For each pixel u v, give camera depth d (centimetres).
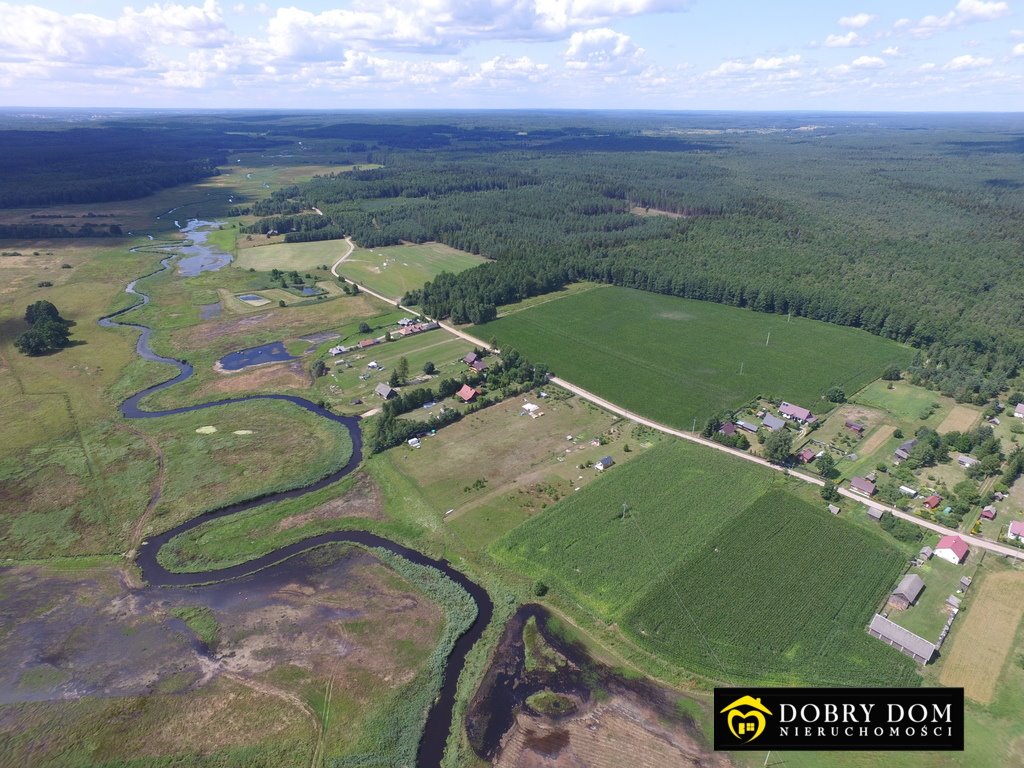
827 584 8300
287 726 6531
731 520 9531
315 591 8344
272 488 10444
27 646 7488
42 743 6356
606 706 6738
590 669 7169
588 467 10956
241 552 9044
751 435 12112
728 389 13875
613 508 9812
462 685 6988
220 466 11062
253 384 14212
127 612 7994
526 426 12338
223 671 7175
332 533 9500
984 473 10494
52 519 9731
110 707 6731
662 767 6119
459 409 12962
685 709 6694
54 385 14150
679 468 10888
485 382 14088
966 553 8788
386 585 8431
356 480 10712
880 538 9138
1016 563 8625
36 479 10712
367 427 12281
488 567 8712
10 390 13888
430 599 8188
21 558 8938
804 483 10475
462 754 6247
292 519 9744
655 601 8044
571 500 10000
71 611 8006
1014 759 6084
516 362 14588
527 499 10081
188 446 11700
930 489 10281
